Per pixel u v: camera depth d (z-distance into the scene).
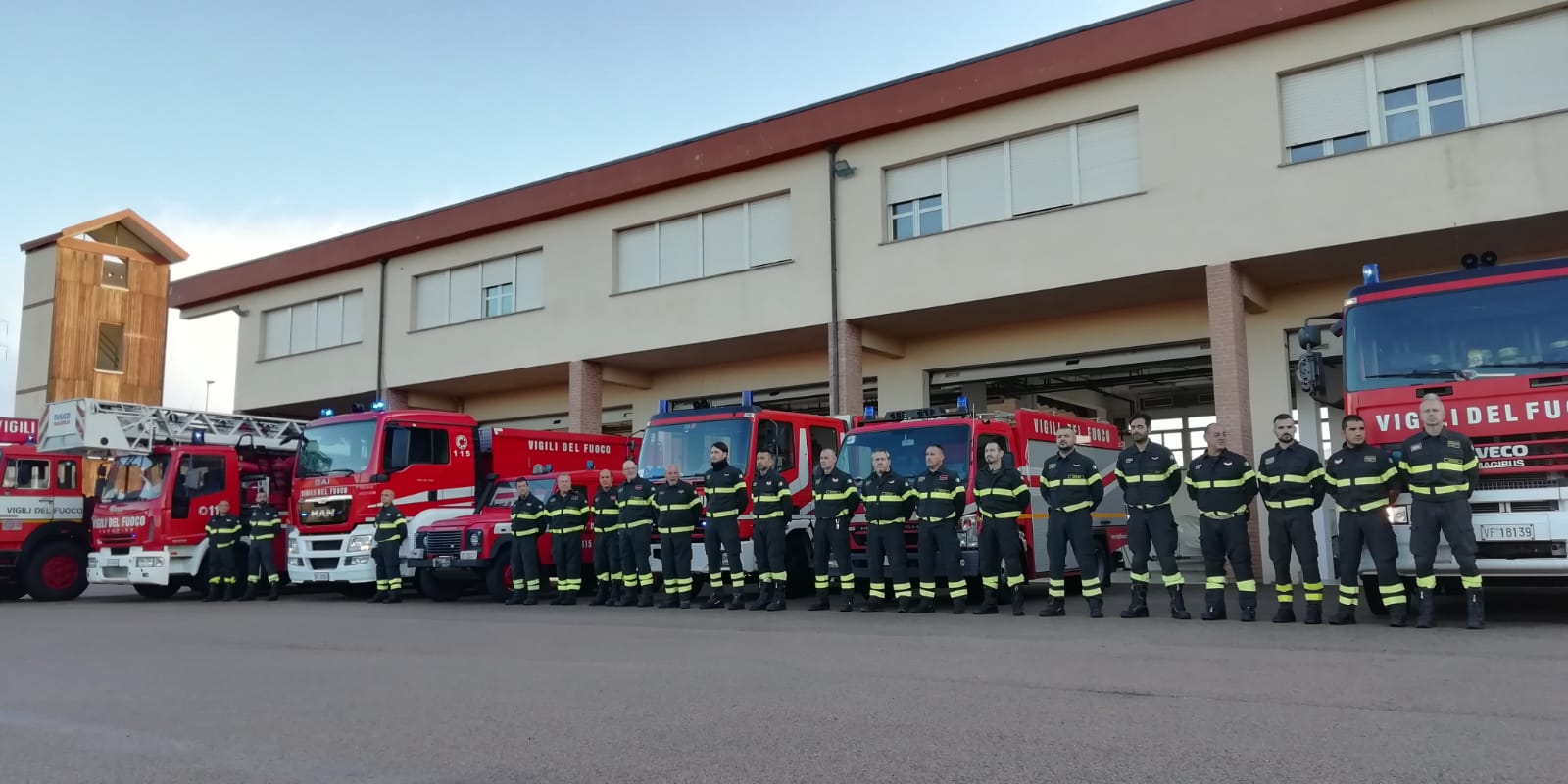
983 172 17.69
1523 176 13.44
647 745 4.96
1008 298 17.12
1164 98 15.92
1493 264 9.27
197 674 7.62
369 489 15.46
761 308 19.53
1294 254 14.87
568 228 22.45
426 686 6.81
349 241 25.64
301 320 27.36
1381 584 9.12
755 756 4.70
